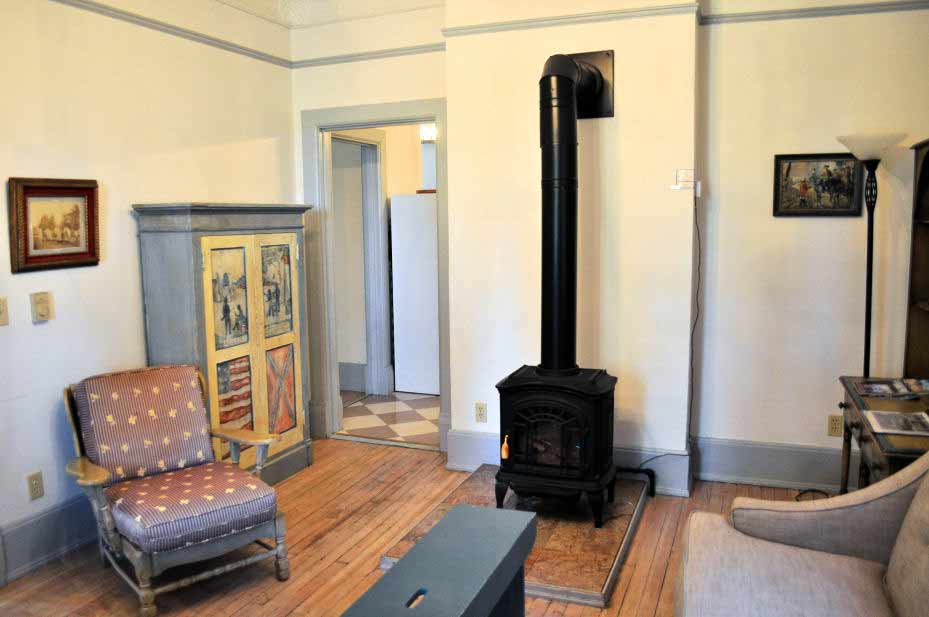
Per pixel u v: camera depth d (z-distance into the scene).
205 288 3.45
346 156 5.70
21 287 2.97
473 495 3.62
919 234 3.33
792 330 3.72
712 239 3.78
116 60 3.36
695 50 3.48
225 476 2.95
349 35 4.41
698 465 3.95
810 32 3.53
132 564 2.88
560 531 3.18
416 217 5.63
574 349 3.38
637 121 3.59
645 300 3.69
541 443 3.28
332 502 3.71
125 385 3.09
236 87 4.12
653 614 2.64
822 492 3.70
